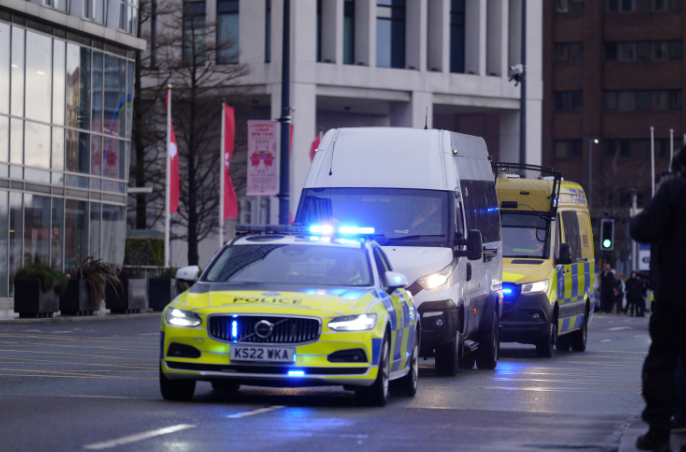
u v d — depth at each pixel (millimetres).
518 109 133125
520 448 16078
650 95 180375
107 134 78938
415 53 124125
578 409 21703
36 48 70500
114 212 80438
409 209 30047
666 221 14273
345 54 122188
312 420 18891
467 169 32594
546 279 39625
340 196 30547
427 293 28406
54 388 24438
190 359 20625
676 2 179750
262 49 117500
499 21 131250
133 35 81500
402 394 23969
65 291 60812
